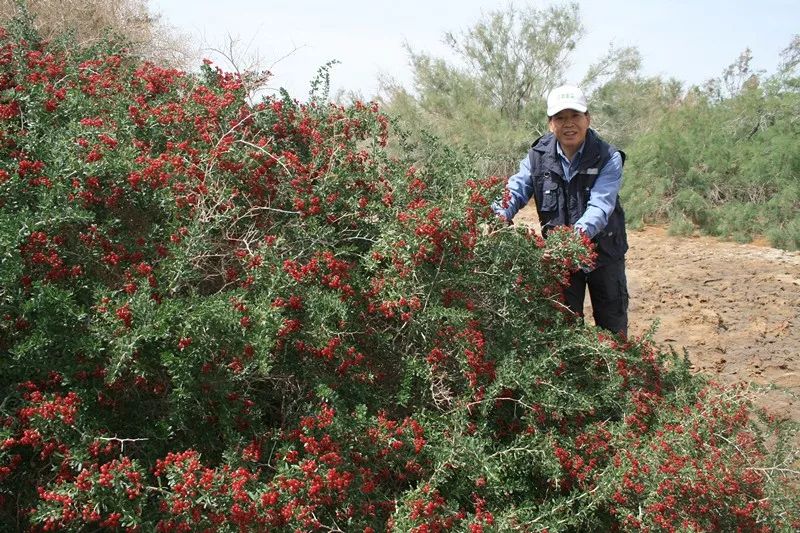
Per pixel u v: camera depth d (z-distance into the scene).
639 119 20.38
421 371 3.27
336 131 4.24
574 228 3.99
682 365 4.25
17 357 2.62
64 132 3.44
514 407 3.39
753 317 7.72
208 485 2.47
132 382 2.83
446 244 3.47
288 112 4.28
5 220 2.77
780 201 12.71
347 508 2.74
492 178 3.75
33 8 10.27
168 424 2.81
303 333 3.13
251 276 3.18
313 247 3.41
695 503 3.18
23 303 2.74
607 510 3.24
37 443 2.55
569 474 3.23
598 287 4.90
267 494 2.54
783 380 6.14
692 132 15.63
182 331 2.71
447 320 3.33
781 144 13.73
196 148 3.68
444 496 3.04
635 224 13.66
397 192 3.90
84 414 2.68
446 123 18.06
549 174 4.71
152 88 4.27
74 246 3.05
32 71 3.96
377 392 3.34
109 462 2.67
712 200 13.94
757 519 3.31
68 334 2.78
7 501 2.73
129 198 3.25
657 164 14.43
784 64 16.52
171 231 3.16
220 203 3.27
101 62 4.43
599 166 4.61
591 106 20.31
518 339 3.63
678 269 9.93
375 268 3.53
